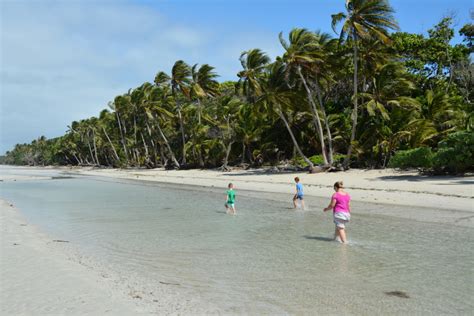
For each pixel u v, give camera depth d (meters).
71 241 12.26
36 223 15.98
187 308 6.50
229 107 49.31
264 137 46.50
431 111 34.12
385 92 34.81
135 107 73.75
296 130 43.53
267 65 37.94
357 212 16.55
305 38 34.47
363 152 35.22
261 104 37.16
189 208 20.27
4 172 85.50
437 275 8.20
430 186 21.56
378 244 11.05
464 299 6.84
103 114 93.06
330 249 10.62
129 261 9.75
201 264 9.43
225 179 37.81
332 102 46.56
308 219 15.75
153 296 7.06
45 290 7.14
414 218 14.79
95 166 103.88
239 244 11.55
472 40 43.84
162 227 14.71
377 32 31.53
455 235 11.93
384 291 7.31
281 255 10.12
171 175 50.38
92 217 17.61
